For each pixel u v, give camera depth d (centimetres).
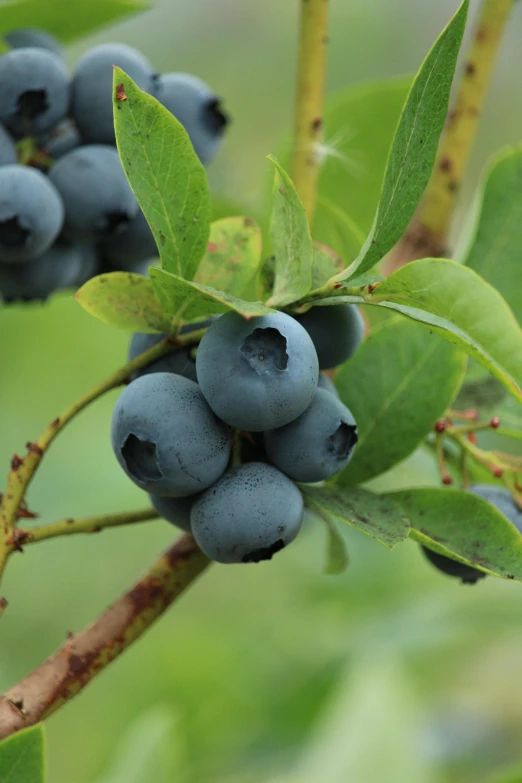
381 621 54
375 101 46
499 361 33
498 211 42
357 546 58
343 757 45
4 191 40
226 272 36
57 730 59
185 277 35
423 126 34
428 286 34
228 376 34
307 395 34
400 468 48
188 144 35
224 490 35
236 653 56
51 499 63
